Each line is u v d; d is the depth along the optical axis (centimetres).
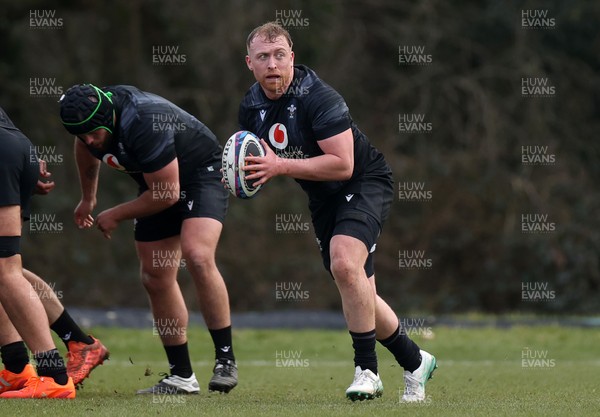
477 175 7600
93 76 7469
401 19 8506
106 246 7306
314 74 2019
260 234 7481
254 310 7269
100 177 7438
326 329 5300
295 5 7569
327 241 2120
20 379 2092
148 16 7506
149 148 2088
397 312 7169
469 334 4478
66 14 7556
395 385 2561
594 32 8300
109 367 3152
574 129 8125
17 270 2039
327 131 1961
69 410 1811
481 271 7406
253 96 2066
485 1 8475
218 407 1873
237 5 7612
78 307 6750
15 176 2025
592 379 2722
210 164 2302
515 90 7956
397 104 8231
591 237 7194
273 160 1933
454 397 2159
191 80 7612
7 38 7119
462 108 8200
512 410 1797
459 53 8281
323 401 2050
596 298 7012
